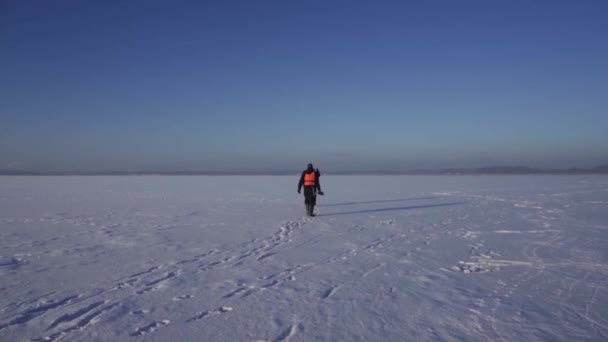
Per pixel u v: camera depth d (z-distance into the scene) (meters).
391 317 4.14
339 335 3.68
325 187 34.22
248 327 3.86
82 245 8.17
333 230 10.15
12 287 5.18
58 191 28.19
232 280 5.53
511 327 3.89
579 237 9.01
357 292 5.00
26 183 45.25
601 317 4.15
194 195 23.59
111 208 15.80
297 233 9.67
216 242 8.49
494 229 10.27
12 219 12.43
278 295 4.87
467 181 49.69
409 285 5.31
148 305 4.49
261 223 11.45
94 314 4.21
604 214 13.29
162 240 8.73
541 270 6.11
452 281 5.51
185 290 5.06
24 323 3.96
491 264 6.52
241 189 30.92
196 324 3.94
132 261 6.70
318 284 5.34
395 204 17.41
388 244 8.27
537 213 13.69
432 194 23.91
